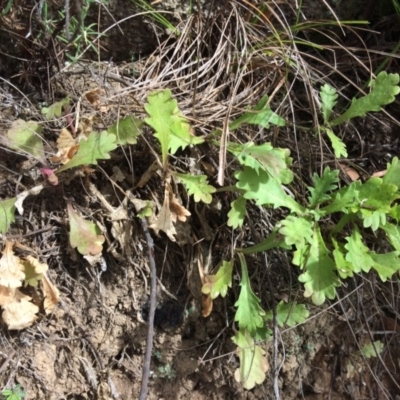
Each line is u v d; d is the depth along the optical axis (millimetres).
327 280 341
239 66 403
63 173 361
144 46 433
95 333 378
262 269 395
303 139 413
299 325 411
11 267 338
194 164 382
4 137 355
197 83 394
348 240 348
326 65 438
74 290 373
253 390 404
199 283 386
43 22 391
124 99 390
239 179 342
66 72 406
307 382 418
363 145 430
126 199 372
